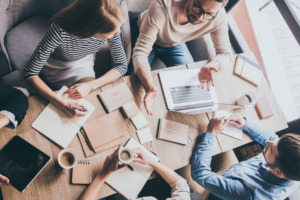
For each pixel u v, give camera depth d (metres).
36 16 1.43
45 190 0.97
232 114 1.30
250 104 1.32
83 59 1.44
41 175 0.98
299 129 1.71
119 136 1.11
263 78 1.49
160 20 1.26
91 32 0.95
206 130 1.26
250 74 1.44
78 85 1.14
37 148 0.98
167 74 1.30
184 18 1.28
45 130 1.05
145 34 1.32
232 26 2.22
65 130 1.07
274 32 2.49
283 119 1.44
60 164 0.93
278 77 2.30
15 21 1.34
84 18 0.89
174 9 1.24
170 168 1.15
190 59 1.75
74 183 0.99
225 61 1.42
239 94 1.40
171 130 1.20
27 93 1.28
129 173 1.08
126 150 1.01
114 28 0.96
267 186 1.07
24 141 0.98
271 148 1.08
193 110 1.27
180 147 1.19
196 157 1.17
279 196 1.08
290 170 0.96
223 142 1.27
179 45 1.72
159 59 1.74
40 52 1.09
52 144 1.04
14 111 0.98
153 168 1.12
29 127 1.04
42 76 1.52
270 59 2.36
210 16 1.17
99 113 1.15
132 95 1.22
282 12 1.75
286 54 2.38
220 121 1.21
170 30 1.37
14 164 0.94
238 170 1.21
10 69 1.34
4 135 1.01
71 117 1.09
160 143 1.17
